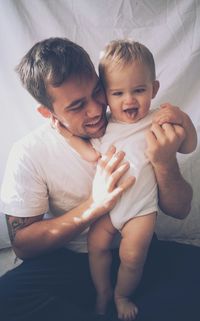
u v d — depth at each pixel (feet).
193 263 3.18
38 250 3.03
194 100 3.84
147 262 3.27
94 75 2.61
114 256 3.26
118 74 2.56
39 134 3.10
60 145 3.01
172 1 3.48
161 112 2.83
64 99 2.58
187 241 4.38
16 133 3.92
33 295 2.75
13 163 3.06
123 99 2.65
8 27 3.44
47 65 2.52
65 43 2.66
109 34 3.58
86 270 3.15
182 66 3.70
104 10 3.47
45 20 3.45
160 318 2.78
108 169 2.73
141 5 3.46
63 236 2.92
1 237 4.36
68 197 3.21
